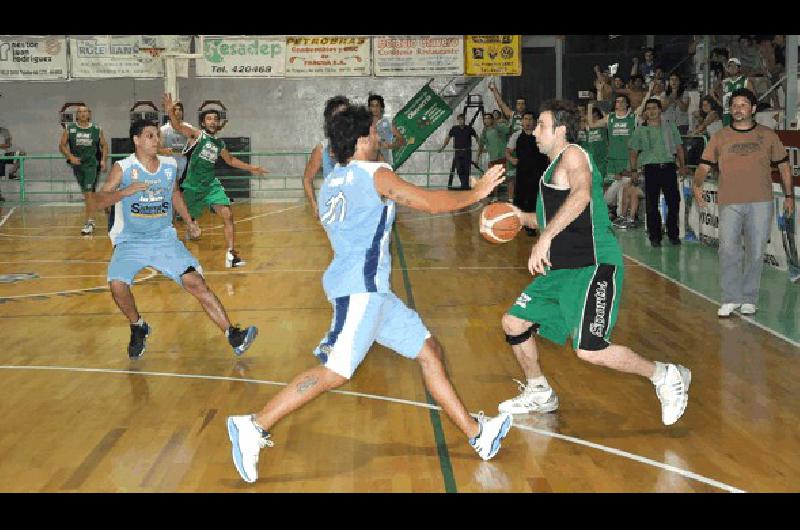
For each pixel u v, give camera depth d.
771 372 6.65
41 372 6.99
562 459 4.88
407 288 10.48
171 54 21.41
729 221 8.46
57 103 24.30
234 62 21.86
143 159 6.97
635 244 13.77
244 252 13.81
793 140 10.38
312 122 25.03
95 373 6.94
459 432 5.36
